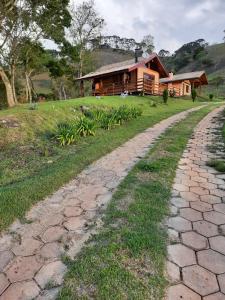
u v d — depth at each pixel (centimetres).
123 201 433
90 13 3484
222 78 6059
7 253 310
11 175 616
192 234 337
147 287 247
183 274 266
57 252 308
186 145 840
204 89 5684
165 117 1590
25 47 1958
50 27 1892
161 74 3272
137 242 311
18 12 1656
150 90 2811
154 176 548
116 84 2928
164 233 338
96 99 1839
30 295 246
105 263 280
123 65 3075
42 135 1001
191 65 8800
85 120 1098
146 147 842
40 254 305
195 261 285
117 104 1825
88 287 249
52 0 1734
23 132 974
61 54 3141
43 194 470
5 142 870
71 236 339
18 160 732
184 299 235
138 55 3312
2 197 450
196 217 381
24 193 467
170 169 595
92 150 793
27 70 2873
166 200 435
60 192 492
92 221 376
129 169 618
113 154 772
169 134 1025
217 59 8119
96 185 523
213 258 290
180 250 304
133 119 1488
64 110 1344
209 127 1166
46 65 3105
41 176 575
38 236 343
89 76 3091
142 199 435
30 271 278
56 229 359
